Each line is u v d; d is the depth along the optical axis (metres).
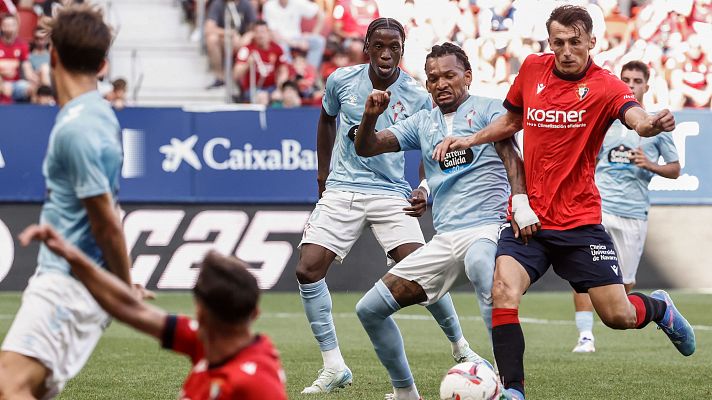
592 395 21.50
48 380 13.15
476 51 51.75
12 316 36.09
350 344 30.25
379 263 44.12
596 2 51.84
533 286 45.50
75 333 13.23
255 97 49.50
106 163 13.00
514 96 19.02
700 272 44.59
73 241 13.28
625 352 29.00
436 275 19.83
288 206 43.88
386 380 23.67
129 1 56.59
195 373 10.59
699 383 23.12
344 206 24.03
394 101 24.41
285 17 51.91
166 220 43.41
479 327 34.78
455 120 20.27
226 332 10.51
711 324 34.97
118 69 54.16
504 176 20.20
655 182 44.44
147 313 11.35
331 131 25.44
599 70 18.39
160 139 43.38
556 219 18.62
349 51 50.75
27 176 42.97
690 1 52.06
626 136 31.22
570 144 18.45
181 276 43.34
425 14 52.25
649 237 44.50
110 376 23.72
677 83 51.44
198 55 54.75
